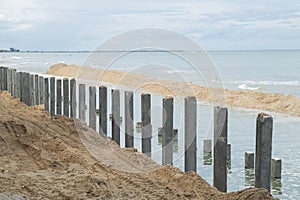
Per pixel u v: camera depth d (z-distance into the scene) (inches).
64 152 376.8
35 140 406.9
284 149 514.3
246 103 990.4
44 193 270.7
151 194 271.0
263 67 2704.2
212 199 263.1
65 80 568.1
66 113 568.1
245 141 552.4
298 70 2379.4
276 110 903.7
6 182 291.7
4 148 383.9
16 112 585.0
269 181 248.4
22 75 707.4
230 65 2977.4
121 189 281.0
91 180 292.4
